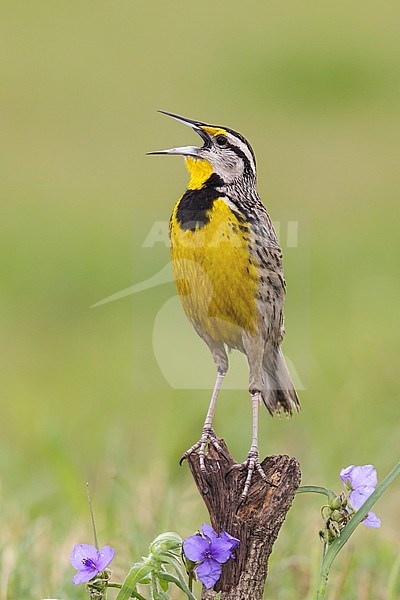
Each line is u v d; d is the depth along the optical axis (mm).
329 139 27344
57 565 8219
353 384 12781
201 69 34000
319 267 18625
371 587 7973
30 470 11211
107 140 27594
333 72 32594
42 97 31203
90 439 12406
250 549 5777
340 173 24672
